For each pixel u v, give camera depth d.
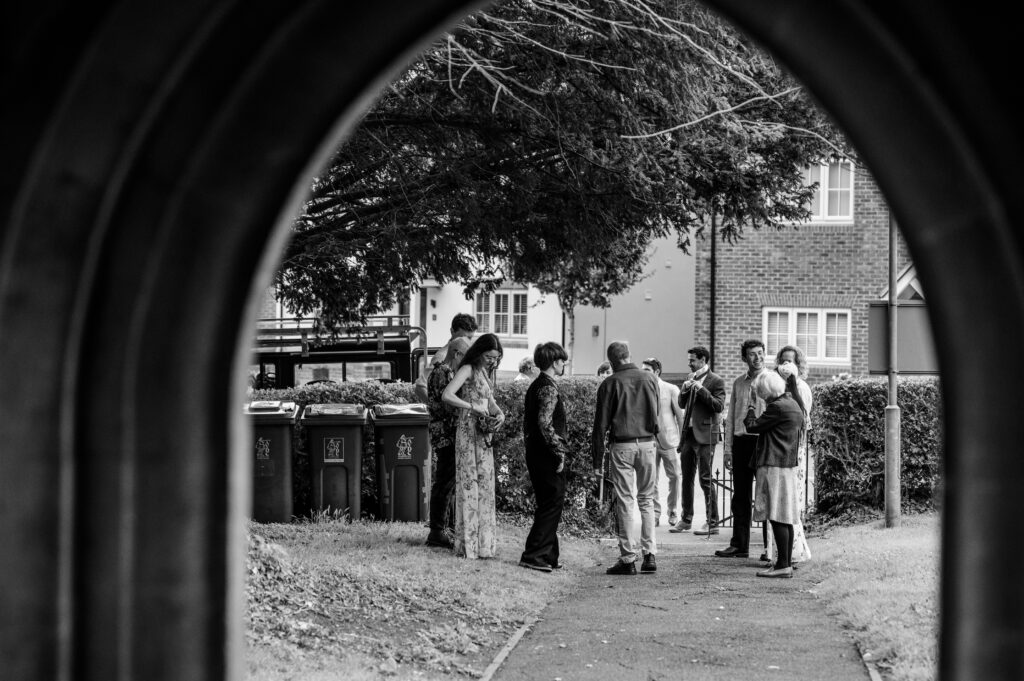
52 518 4.62
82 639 4.77
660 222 15.05
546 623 11.41
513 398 18.66
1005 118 4.39
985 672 4.82
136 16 4.41
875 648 9.88
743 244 37.22
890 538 15.63
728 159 13.90
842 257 36.72
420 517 17.72
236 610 5.18
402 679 8.80
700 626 11.15
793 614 11.68
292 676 8.33
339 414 17.53
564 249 14.77
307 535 15.43
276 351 28.52
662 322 45.56
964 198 4.68
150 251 4.72
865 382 18.30
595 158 12.64
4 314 4.55
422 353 28.83
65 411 4.63
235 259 4.94
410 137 12.70
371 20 4.66
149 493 4.82
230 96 4.67
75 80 4.48
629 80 11.70
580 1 10.75
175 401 4.86
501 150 12.72
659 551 16.72
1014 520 4.77
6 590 4.58
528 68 11.38
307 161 4.98
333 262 14.02
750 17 4.86
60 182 4.55
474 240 14.42
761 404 15.48
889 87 4.66
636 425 14.39
